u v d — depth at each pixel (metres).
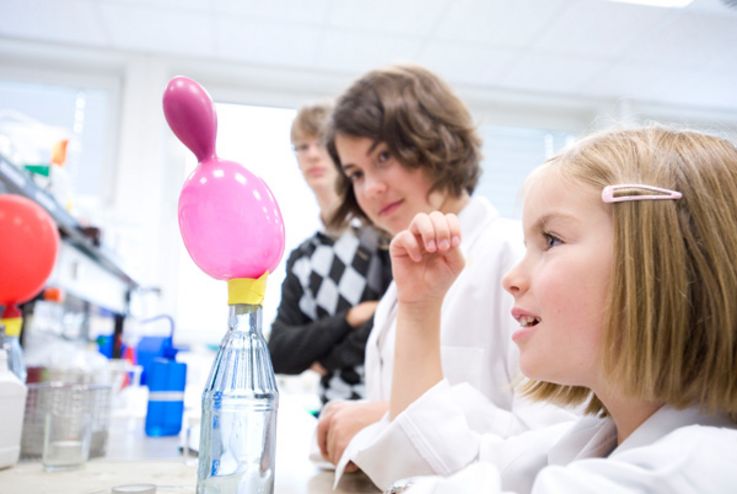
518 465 0.68
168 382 1.25
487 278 1.02
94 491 0.66
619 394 0.52
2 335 0.89
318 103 1.96
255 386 0.56
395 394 0.76
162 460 0.90
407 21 2.96
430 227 0.73
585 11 2.81
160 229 3.38
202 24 3.03
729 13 2.74
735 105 3.71
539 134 3.94
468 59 3.32
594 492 0.40
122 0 2.83
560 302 0.53
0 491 0.66
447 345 0.99
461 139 1.24
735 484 0.39
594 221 0.53
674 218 0.50
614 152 0.56
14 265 0.89
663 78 3.43
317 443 0.90
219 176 0.52
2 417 0.80
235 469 0.55
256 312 0.56
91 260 2.23
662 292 0.49
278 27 3.04
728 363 0.48
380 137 1.17
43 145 1.85
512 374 0.96
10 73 3.38
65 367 1.04
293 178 2.93
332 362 1.66
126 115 3.29
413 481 0.53
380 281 1.80
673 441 0.42
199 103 0.52
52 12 2.95
